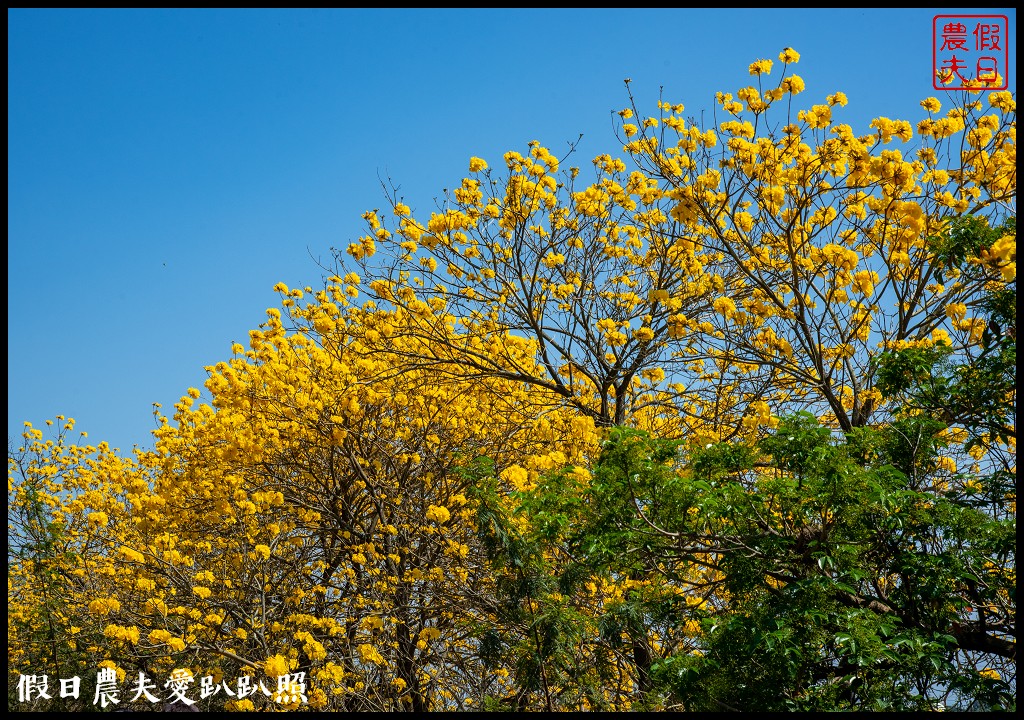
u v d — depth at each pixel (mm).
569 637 6035
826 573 5215
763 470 6773
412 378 9914
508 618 6422
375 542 9172
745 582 5434
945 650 5281
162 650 7652
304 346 9938
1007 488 5777
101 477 11516
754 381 8969
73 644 9180
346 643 7949
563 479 6168
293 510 9797
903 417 6016
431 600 8508
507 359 10289
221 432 8570
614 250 9984
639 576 6824
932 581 5199
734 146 7273
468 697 7887
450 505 9062
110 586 8789
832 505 5160
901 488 5676
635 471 5484
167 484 8820
